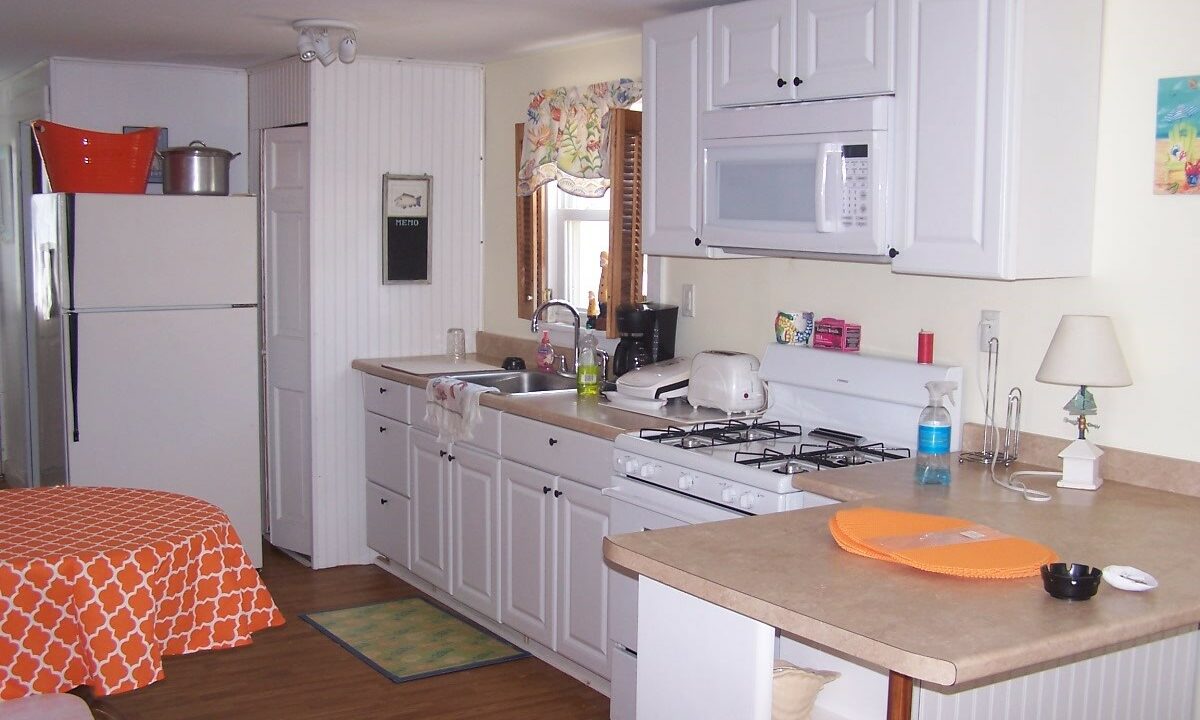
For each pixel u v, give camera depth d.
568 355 4.70
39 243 4.88
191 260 4.79
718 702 2.02
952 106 2.82
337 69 4.88
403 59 5.00
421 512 4.64
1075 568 1.95
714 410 3.79
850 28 3.05
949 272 2.86
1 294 6.31
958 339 3.23
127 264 4.67
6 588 2.48
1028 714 2.36
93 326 4.63
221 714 3.57
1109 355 2.74
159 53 5.02
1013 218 2.73
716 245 3.52
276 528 5.29
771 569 2.04
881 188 2.99
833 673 2.38
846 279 3.54
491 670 3.96
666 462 3.24
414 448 4.66
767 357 3.68
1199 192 2.67
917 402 3.23
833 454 3.13
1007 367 3.10
